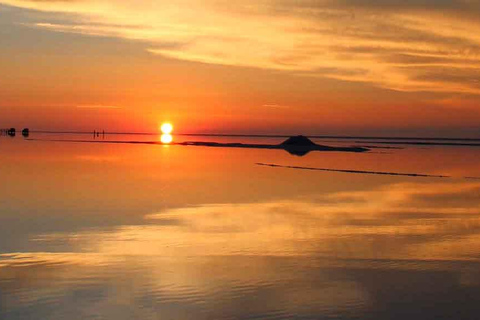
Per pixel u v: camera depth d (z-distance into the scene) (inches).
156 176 1592.0
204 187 1352.1
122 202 1084.5
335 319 466.0
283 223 884.0
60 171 1691.7
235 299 510.3
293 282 562.9
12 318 461.4
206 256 663.8
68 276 574.9
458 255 679.1
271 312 480.1
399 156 2881.4
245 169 1899.6
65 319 460.4
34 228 821.2
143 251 684.1
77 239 748.0
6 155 2380.7
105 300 504.7
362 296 522.0
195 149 3304.6
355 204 1106.1
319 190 1330.0
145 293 524.7
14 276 574.2
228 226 853.2
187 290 534.6
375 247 717.3
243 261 642.2
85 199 1120.2
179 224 864.3
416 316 472.7
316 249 703.7
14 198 1127.0
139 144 3971.5
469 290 541.0
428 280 573.9
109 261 635.5
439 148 4109.3
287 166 2058.3
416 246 725.9
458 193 1310.3
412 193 1299.2
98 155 2484.0
